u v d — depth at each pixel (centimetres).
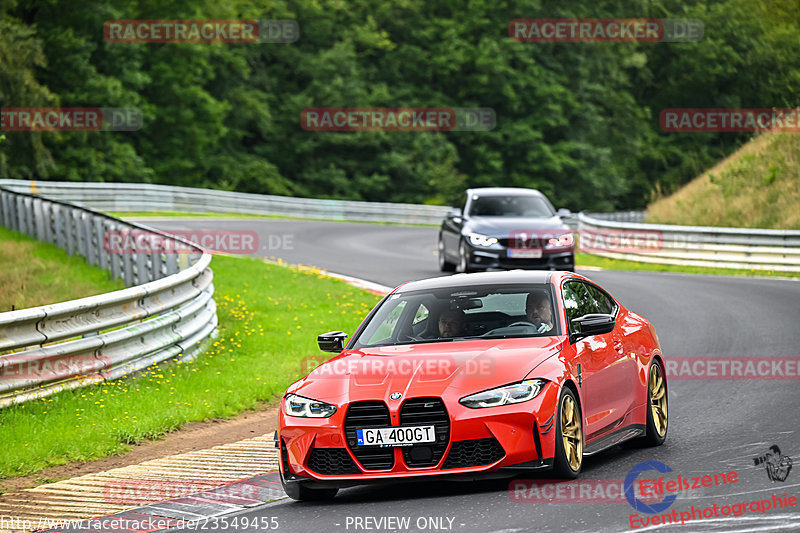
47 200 8631
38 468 3019
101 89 18575
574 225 16400
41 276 7219
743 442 2903
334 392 2519
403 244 11681
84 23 19275
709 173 12975
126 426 3406
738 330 5222
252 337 5234
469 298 2875
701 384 3962
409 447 2422
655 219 12119
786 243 8431
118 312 4125
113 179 19138
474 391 2428
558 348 2617
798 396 3606
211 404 3834
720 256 8844
